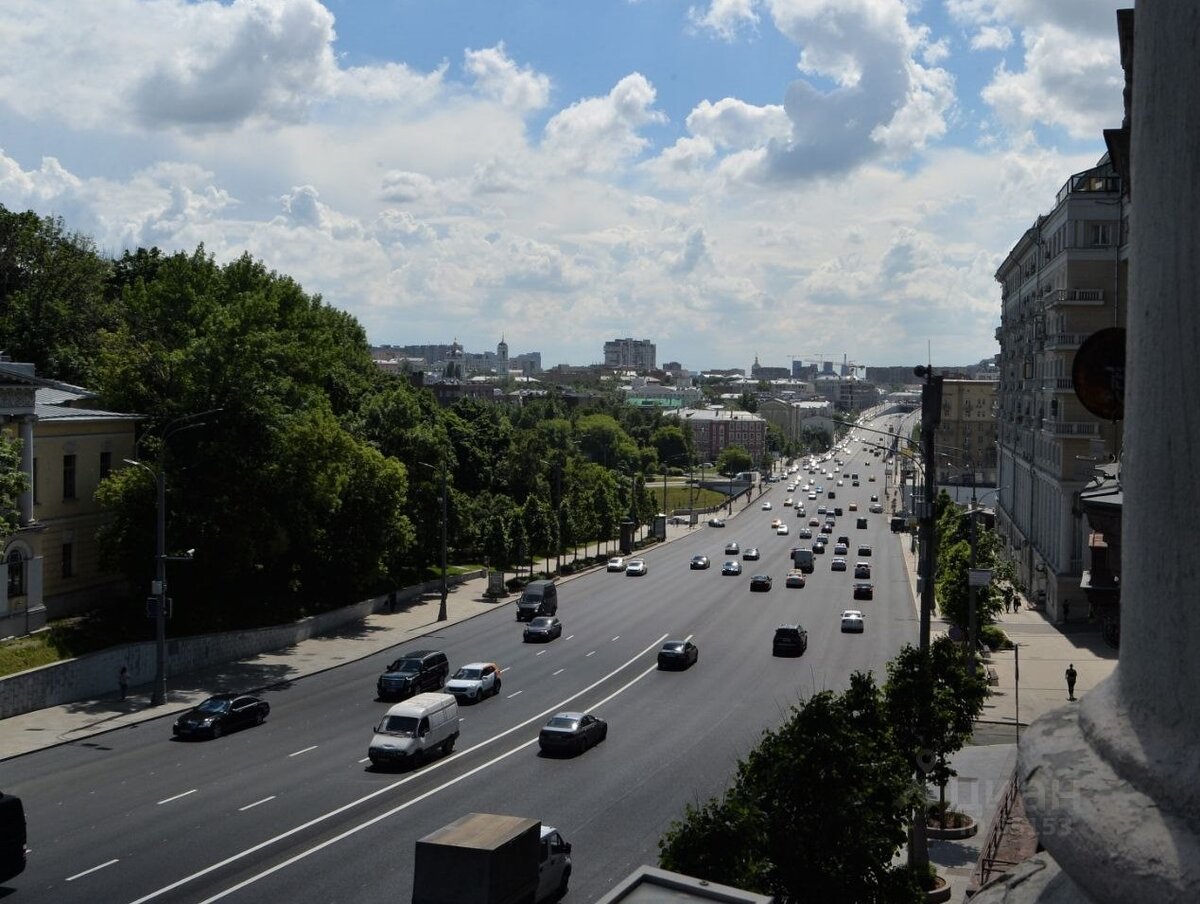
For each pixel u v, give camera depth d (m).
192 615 57.69
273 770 37.38
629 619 74.88
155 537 53.34
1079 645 62.31
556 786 35.56
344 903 24.83
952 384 181.38
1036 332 80.75
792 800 19.30
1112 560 7.46
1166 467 2.53
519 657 60.88
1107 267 67.69
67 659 47.97
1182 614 2.46
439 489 85.25
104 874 26.61
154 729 43.66
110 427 57.78
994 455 179.38
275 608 65.25
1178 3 2.54
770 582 89.75
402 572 84.56
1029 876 3.14
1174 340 2.52
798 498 194.00
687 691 51.62
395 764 37.53
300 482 60.81
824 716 19.73
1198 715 2.42
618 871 27.58
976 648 50.69
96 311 84.56
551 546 100.38
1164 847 2.28
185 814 32.00
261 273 75.50
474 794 34.53
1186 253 2.50
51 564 53.72
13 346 79.56
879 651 62.34
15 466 44.03
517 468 114.88
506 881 21.98
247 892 25.47
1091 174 67.62
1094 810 2.45
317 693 51.06
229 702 43.41
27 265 85.50
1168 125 2.58
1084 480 69.19
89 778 36.06
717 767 37.94
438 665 52.66
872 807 19.38
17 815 25.53
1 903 24.47
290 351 60.69
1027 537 87.69
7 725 43.03
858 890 18.84
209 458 56.06
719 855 18.02
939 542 86.00
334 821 31.39
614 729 44.06
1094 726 2.68
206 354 56.91
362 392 94.94
